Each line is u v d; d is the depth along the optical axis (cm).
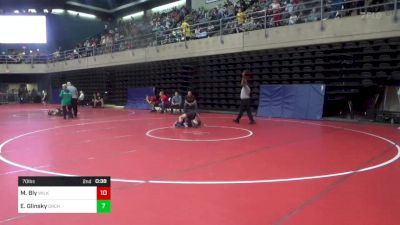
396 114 1485
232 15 2405
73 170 689
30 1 3853
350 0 1739
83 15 4275
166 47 2542
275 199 507
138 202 497
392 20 1466
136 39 2916
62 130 1372
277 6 2039
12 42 3881
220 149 909
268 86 1947
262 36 1942
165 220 431
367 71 1684
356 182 590
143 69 2911
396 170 669
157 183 592
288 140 1054
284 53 1942
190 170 682
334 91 1741
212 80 2370
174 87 2631
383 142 1007
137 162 759
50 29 4072
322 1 1689
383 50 1594
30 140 1112
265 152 863
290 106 1827
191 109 1425
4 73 3819
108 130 1352
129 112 2408
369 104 1636
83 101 3428
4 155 856
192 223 421
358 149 898
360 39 1564
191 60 2450
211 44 2227
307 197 514
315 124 1498
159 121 1716
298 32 1780
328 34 1667
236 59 2203
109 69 3322
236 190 551
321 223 418
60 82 3972
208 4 3159
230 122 1606
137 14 4116
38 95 4109
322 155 823
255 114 1992
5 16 3831
